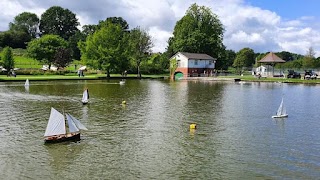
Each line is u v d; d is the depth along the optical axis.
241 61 189.50
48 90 67.12
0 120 35.53
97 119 37.00
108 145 26.64
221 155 24.50
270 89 75.56
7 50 109.94
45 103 48.44
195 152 25.16
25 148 25.53
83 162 22.62
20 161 22.67
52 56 143.88
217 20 149.50
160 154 24.56
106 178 19.94
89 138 28.67
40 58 144.38
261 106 48.31
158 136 29.77
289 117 39.94
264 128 33.62
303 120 38.09
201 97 58.53
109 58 111.88
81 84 84.44
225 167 22.05
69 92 63.81
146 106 46.97
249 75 129.00
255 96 60.88
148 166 22.02
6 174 20.41
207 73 124.44
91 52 113.75
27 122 34.66
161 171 21.19
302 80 99.25
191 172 21.09
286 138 29.70
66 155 24.02
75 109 43.69
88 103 49.28
